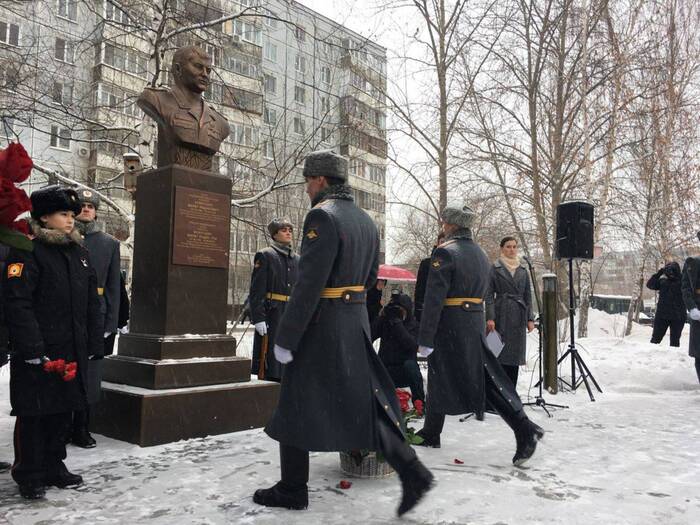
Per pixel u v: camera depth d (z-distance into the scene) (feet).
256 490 10.41
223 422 15.37
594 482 11.33
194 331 16.20
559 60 44.88
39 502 9.87
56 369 9.64
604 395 23.07
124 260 60.44
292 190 54.65
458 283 13.32
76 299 10.61
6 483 11.05
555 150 45.47
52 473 10.66
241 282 74.23
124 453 13.20
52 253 10.53
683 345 36.22
